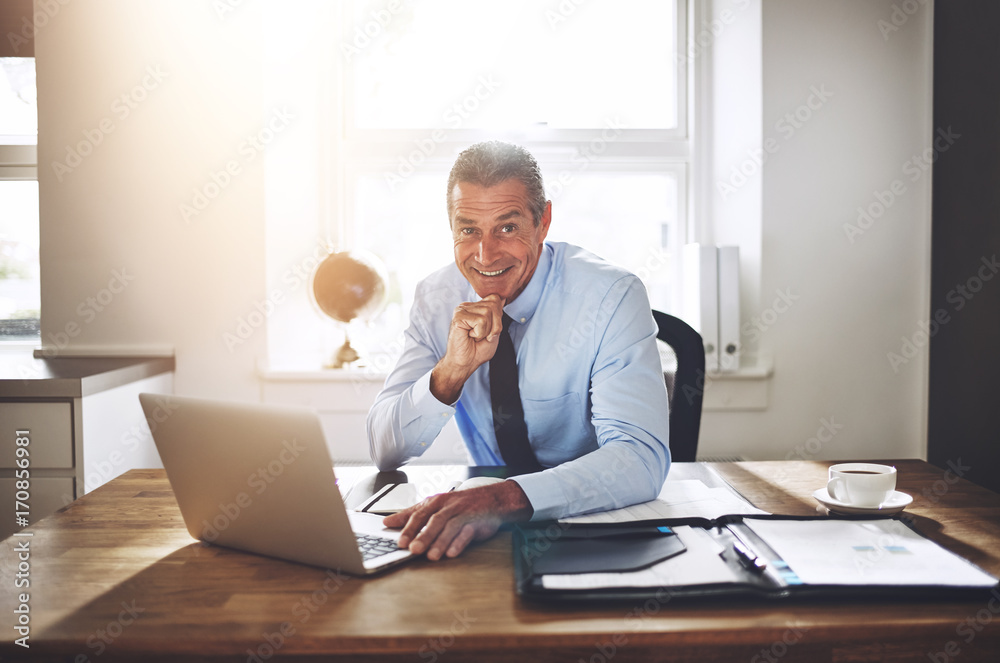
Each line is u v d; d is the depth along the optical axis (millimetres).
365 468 1376
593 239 2557
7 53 2311
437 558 904
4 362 2139
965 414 2074
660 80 2549
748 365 2352
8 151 2428
